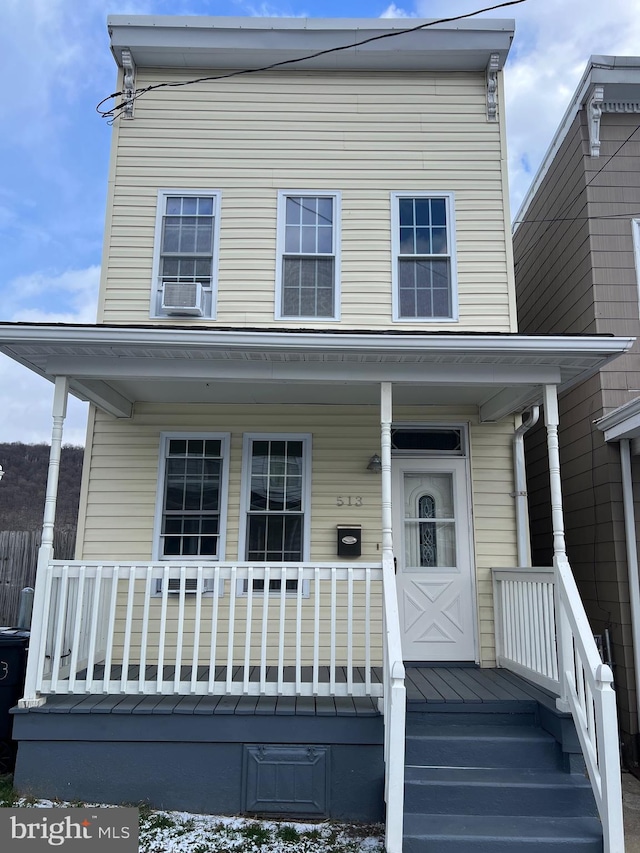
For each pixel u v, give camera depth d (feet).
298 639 15.10
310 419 21.62
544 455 26.63
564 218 25.20
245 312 21.75
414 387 19.10
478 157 22.84
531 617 17.47
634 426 19.03
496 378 17.13
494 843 12.28
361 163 22.75
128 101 22.82
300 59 22.71
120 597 20.33
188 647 20.03
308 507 20.97
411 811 13.56
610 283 22.36
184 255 22.09
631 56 22.53
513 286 22.06
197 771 14.55
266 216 22.38
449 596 20.66
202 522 20.95
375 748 14.56
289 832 13.48
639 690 19.21
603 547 21.27
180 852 12.73
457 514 21.21
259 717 14.67
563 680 14.66
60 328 15.72
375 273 22.07
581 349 15.98
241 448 21.35
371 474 21.34
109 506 20.86
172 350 16.38
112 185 22.44
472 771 14.35
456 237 22.33
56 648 15.24
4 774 16.28
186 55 22.89
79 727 14.70
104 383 18.80
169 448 21.44
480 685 17.20
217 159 22.72
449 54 22.74
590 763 13.05
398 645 13.52
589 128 23.30
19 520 67.41
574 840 12.28
